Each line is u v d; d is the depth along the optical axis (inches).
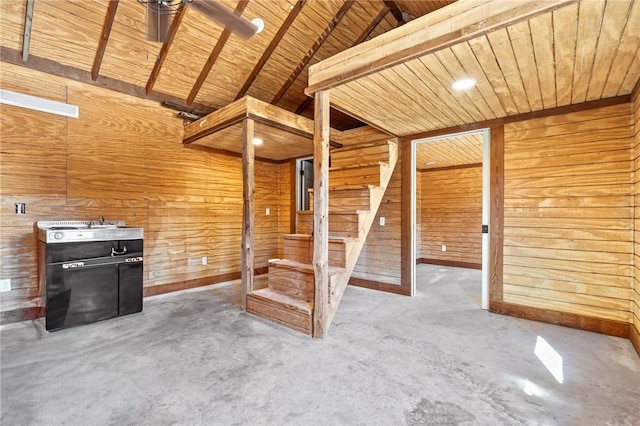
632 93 108.4
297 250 139.3
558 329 117.2
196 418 66.2
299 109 203.5
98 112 143.8
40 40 122.3
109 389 76.7
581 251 118.8
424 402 71.4
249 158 135.6
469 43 78.9
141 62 144.4
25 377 82.0
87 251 121.0
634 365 88.4
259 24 74.6
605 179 114.9
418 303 151.5
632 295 107.8
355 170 171.8
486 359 92.2
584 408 68.8
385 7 150.4
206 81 160.7
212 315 132.3
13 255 123.1
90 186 142.3
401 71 94.1
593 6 64.6
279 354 95.6
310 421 65.2
